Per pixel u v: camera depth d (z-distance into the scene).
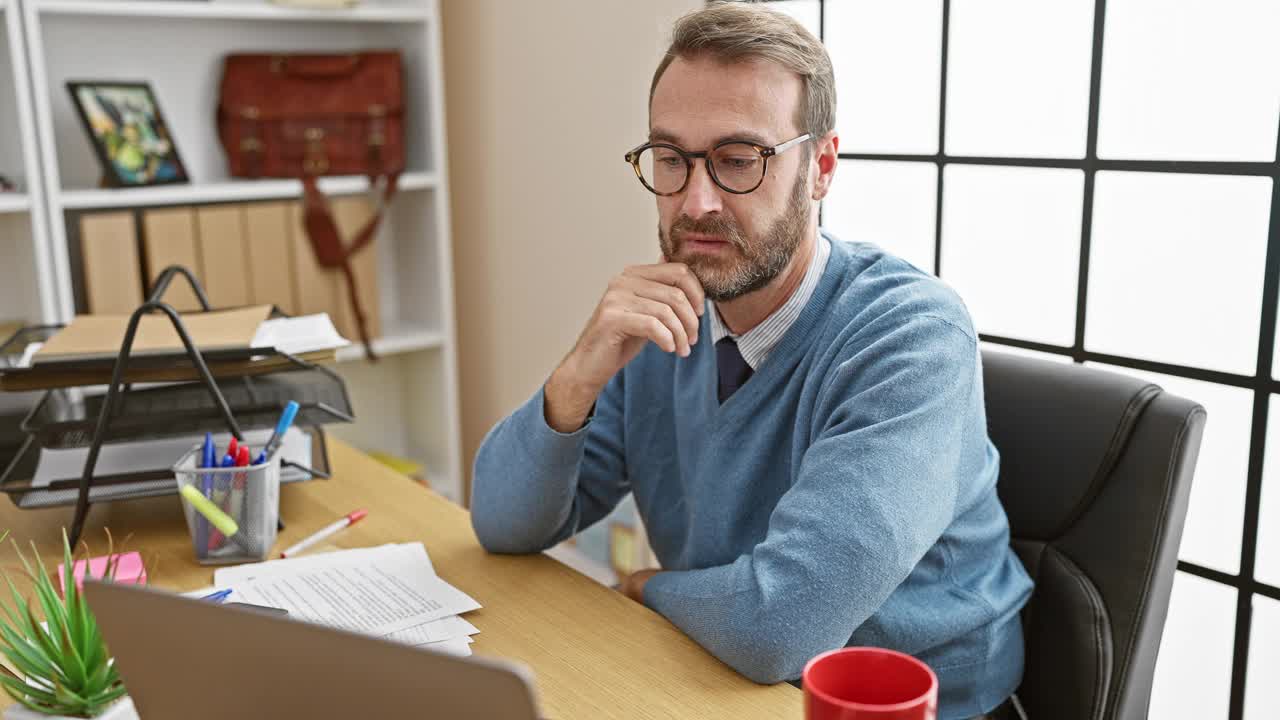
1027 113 1.85
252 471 1.30
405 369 3.18
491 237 2.94
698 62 1.22
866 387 1.18
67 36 2.62
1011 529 1.34
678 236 1.26
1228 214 1.61
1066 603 1.25
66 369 1.40
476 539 1.41
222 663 0.69
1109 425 1.25
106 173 2.52
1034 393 1.32
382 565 1.29
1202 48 1.61
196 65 2.79
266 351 1.45
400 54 2.82
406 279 3.09
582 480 1.46
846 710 0.72
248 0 2.60
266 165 2.74
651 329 1.25
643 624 1.16
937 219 2.03
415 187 2.92
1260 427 1.61
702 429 1.36
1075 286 1.83
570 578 1.28
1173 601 1.79
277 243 2.69
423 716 0.63
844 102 2.17
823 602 1.05
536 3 2.64
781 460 1.30
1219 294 1.64
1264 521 1.63
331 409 1.54
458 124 3.02
